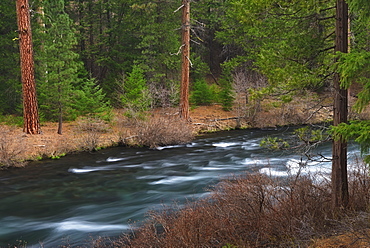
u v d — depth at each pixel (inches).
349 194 301.3
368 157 201.6
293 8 290.7
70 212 391.9
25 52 739.4
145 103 941.2
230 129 1053.2
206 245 234.4
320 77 299.1
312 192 305.0
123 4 1348.4
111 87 1245.7
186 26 1005.2
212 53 1695.4
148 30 1193.4
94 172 576.4
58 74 772.6
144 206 402.0
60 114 786.2
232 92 1170.6
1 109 941.2
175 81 1197.1
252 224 260.1
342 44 275.9
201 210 281.9
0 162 585.3
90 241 305.4
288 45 300.8
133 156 699.4
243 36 1176.2
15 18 977.5
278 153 659.4
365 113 706.2
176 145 816.3
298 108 1078.4
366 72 199.8
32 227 348.8
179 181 510.9
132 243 274.7
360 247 207.6
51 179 534.9
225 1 1413.6
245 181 314.2
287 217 260.7
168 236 248.1
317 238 235.5
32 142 701.3
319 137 292.2
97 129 838.5
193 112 1173.7
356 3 203.3
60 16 952.3
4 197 450.9
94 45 1346.0
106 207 404.8
